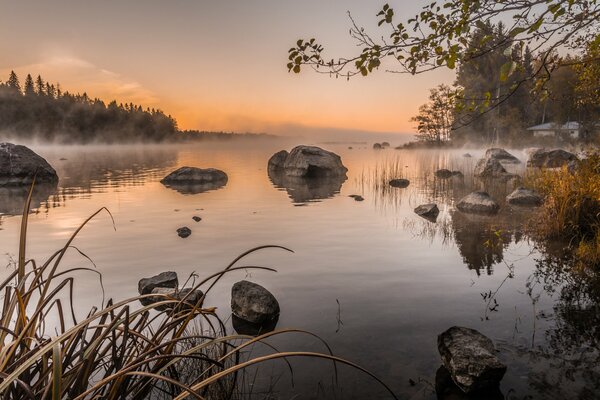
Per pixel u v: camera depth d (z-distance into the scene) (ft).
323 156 97.76
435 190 65.51
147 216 45.29
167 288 21.16
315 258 28.55
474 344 14.40
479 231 35.88
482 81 147.33
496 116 215.72
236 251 30.66
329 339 16.70
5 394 5.74
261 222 41.98
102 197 59.98
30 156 77.51
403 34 12.63
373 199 57.47
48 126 480.23
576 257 26.96
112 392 6.45
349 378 13.82
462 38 11.62
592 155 39.01
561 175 42.16
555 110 182.70
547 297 20.51
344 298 21.09
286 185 76.84
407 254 29.19
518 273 24.34
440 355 15.24
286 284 23.34
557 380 13.44
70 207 51.06
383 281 23.58
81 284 23.34
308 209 49.90
